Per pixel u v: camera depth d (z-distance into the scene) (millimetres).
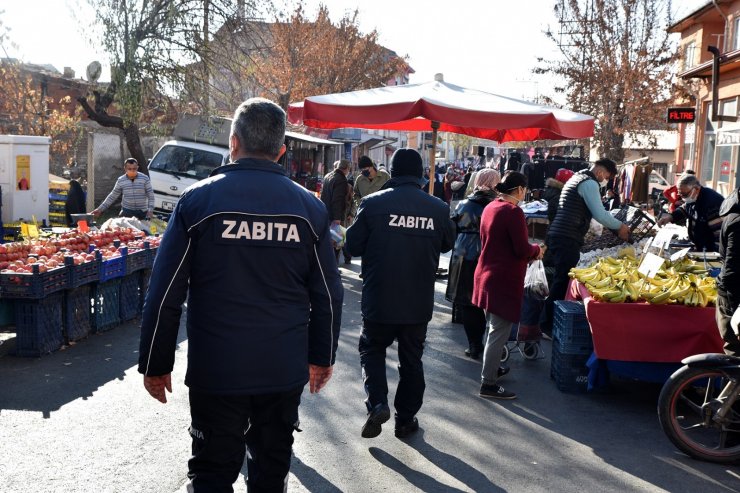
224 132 17578
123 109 17297
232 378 2916
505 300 5949
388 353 7500
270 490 3184
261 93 23812
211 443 3020
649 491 4430
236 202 2965
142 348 2943
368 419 4902
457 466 4711
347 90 40188
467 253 7418
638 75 31984
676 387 4922
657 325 5809
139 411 5496
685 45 31375
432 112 7812
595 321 5859
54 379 6223
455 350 7797
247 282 2955
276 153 3182
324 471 4574
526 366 7285
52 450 4711
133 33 17234
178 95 17828
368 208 5020
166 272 2908
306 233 3068
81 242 8445
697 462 4902
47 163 12055
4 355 6938
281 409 3090
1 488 4141
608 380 6305
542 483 4492
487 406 5961
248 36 18641
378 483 4422
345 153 41406
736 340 5043
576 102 33625
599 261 7375
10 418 5262
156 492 4184
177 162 16906
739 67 21625
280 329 2988
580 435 5359
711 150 24781
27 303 6801
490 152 38656
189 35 17766
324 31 39562
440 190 26234
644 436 5375
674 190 11258
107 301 8078
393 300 4934
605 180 8172
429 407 5895
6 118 24609
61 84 30891
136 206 11672
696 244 8461
